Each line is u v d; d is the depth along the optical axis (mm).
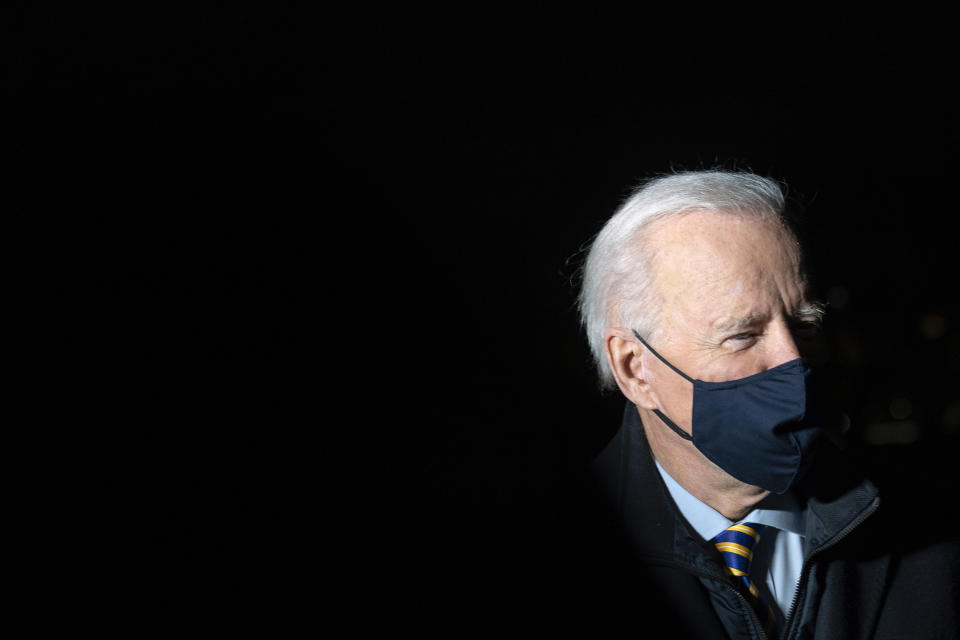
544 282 5770
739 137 5605
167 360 5215
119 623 3857
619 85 5457
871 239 5570
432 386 5609
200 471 4891
